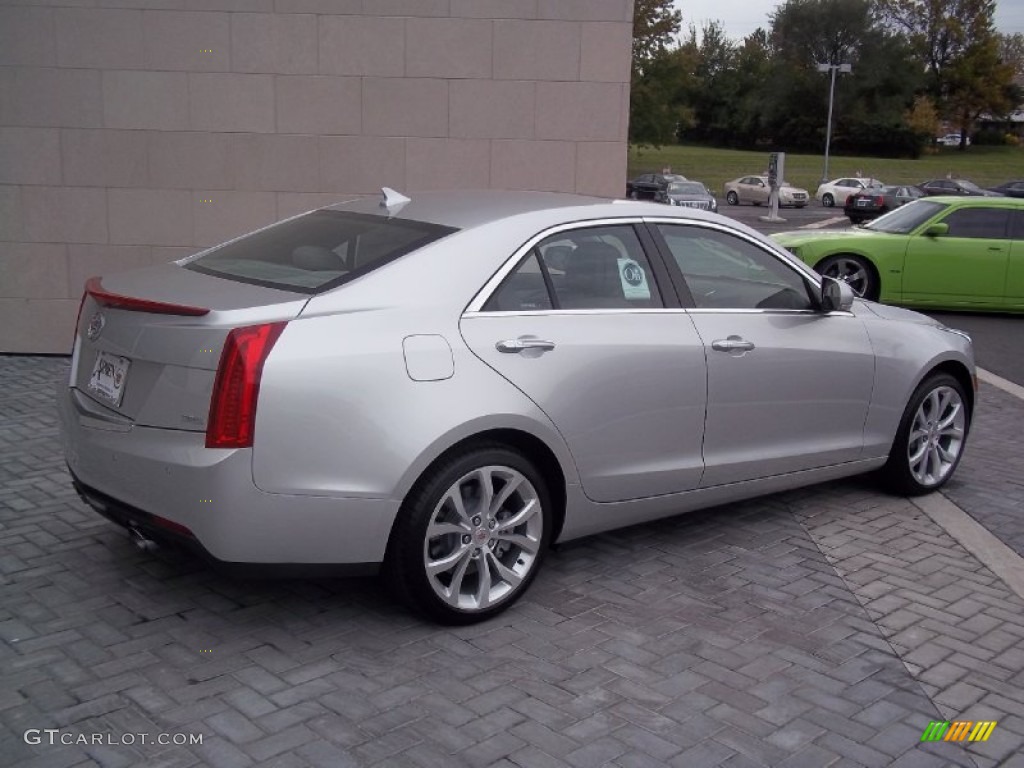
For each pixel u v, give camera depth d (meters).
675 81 55.38
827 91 92.19
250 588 4.45
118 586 4.42
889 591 4.71
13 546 4.79
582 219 4.61
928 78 96.25
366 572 3.93
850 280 13.26
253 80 8.55
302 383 3.66
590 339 4.41
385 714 3.52
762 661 4.01
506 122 8.80
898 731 3.56
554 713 3.57
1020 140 105.00
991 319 13.33
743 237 5.18
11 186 8.48
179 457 3.67
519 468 4.19
